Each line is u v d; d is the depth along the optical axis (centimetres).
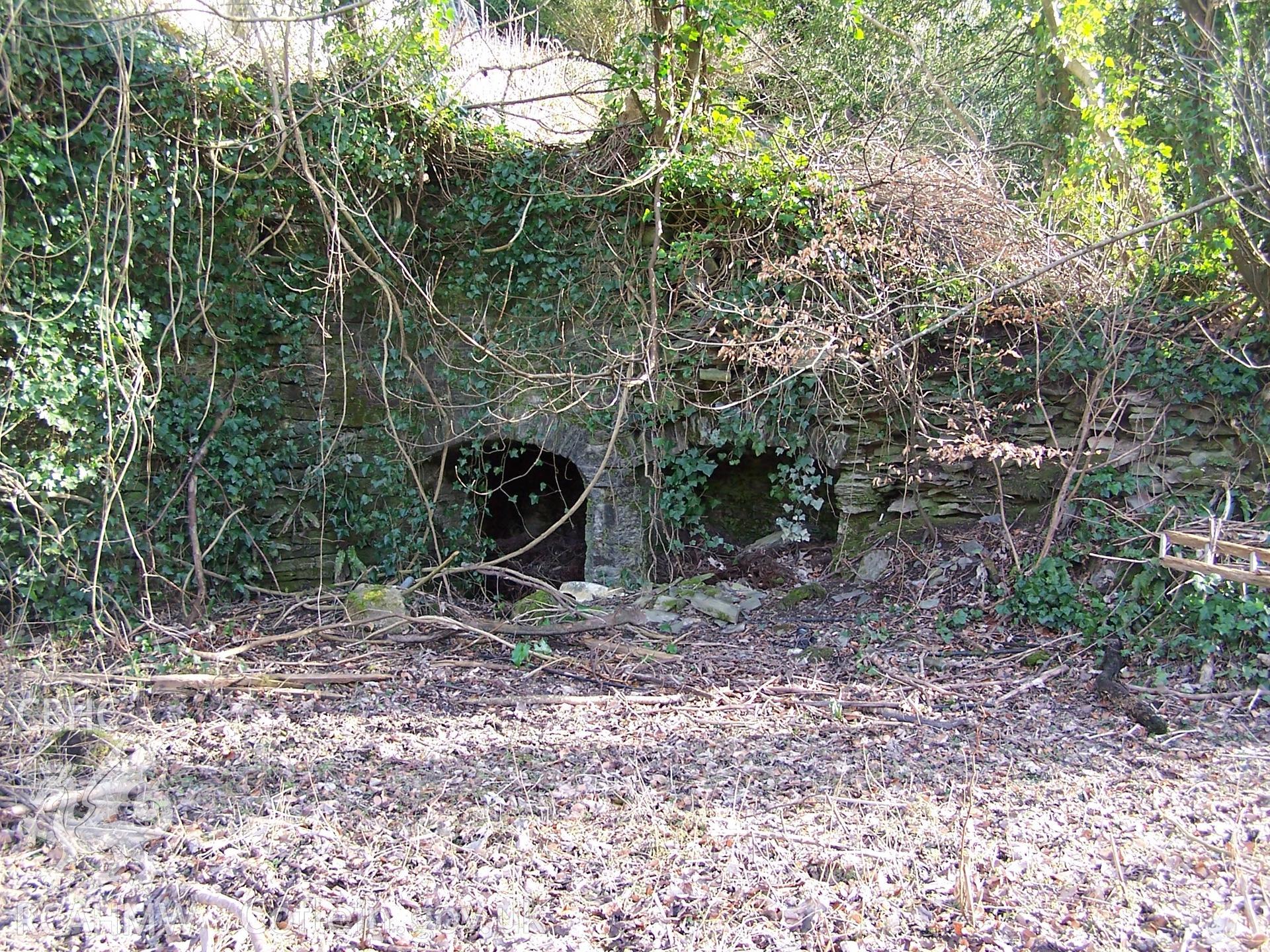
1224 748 467
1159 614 582
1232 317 648
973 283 702
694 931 312
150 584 678
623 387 732
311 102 689
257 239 713
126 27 628
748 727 514
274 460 739
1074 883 337
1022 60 1134
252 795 425
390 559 764
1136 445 654
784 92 971
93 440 635
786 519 789
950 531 715
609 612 691
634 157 745
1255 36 605
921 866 352
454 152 743
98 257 632
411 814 407
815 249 700
